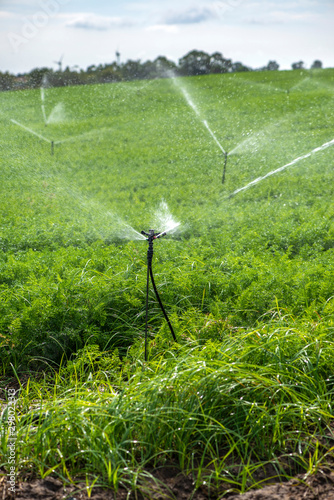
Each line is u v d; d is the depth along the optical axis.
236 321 5.08
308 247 7.66
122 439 3.05
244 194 14.20
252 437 3.29
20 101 40.69
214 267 6.65
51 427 3.15
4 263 6.82
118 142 27.59
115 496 2.84
